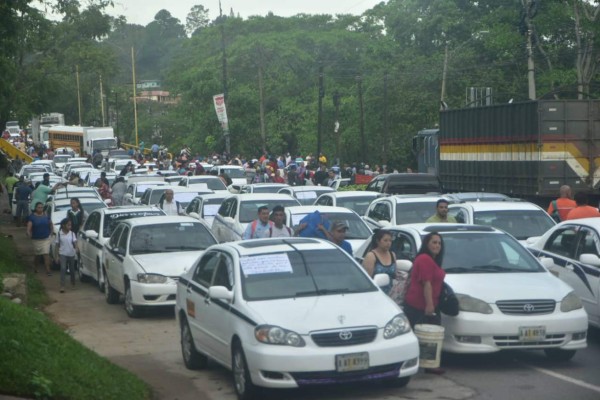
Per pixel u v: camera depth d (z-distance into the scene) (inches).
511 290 473.7
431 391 429.1
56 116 4633.4
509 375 460.1
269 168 1846.7
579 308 478.0
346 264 463.5
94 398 382.9
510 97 2571.4
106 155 3053.6
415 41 3361.2
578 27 2203.5
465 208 725.9
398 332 415.5
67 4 1721.2
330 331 404.5
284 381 398.9
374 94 2910.9
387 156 2829.7
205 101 3659.0
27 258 1096.2
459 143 1320.1
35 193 1272.1
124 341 596.1
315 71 3727.9
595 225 556.1
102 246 816.3
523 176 1131.9
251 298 433.7
